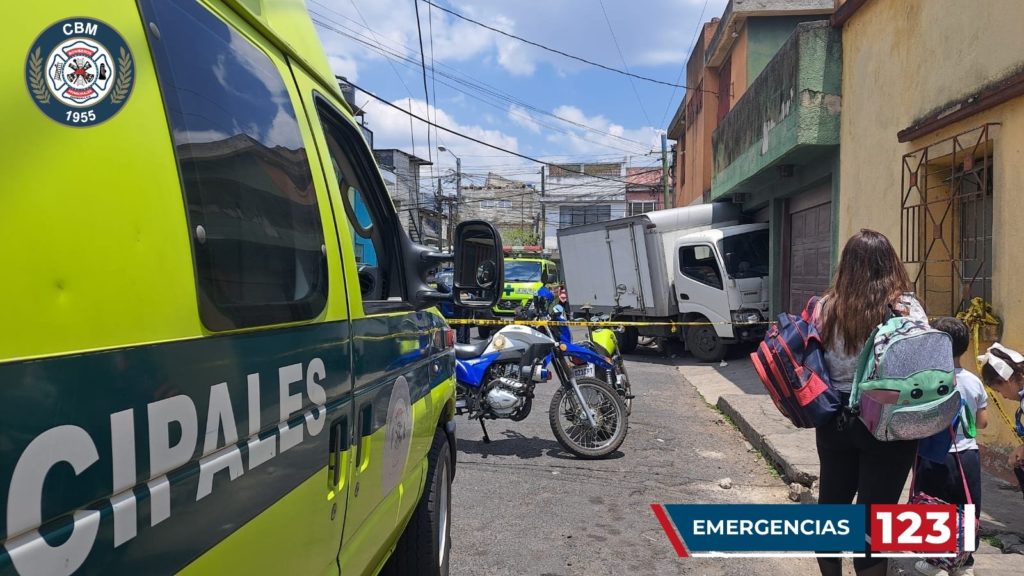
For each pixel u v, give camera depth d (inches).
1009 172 214.7
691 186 860.0
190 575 53.5
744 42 609.6
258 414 63.6
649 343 644.7
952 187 242.5
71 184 45.8
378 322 103.1
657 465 251.4
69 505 42.4
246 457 61.3
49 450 41.3
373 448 97.8
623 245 557.9
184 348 53.3
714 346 510.3
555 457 259.1
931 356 109.7
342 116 110.7
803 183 420.2
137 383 48.1
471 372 249.0
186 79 60.2
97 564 44.5
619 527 192.4
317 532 77.4
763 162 429.7
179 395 52.4
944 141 250.5
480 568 166.6
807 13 583.2
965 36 237.5
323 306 81.5
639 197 1675.7
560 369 257.4
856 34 334.0
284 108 82.0
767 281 502.0
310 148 87.9
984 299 238.1
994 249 223.0
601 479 234.2
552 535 186.4
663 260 533.6
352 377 89.4
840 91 353.7
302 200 81.4
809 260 446.9
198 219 58.0
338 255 89.8
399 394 113.0
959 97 240.8
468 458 256.8
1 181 41.4
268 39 83.0
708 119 749.9
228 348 59.2
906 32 281.6
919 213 267.7
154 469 49.4
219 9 70.5
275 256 71.5
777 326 126.2
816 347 122.8
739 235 509.4
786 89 379.2
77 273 44.9
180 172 56.6
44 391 41.3
